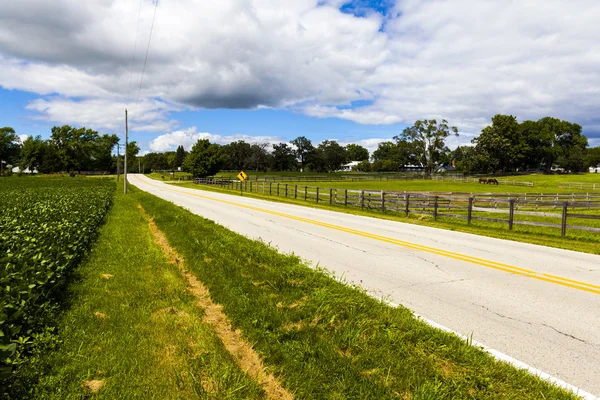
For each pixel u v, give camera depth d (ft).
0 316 11.03
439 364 12.00
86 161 433.48
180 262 26.35
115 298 17.89
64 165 404.98
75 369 11.49
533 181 246.27
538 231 46.06
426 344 13.12
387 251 30.68
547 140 342.23
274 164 507.30
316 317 15.44
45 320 14.60
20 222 32.63
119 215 52.60
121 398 10.19
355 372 11.34
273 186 154.71
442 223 50.78
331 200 82.53
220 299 17.90
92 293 18.57
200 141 272.31
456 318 16.33
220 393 10.45
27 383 10.64
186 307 16.99
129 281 20.70
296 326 14.78
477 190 174.40
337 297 17.29
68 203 55.62
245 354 13.12
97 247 29.45
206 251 27.55
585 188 192.54
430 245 33.60
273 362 12.21
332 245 33.14
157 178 319.68
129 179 292.40
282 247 32.09
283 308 16.44
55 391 10.43
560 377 11.64
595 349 13.53
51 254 20.15
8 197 73.56
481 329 15.20
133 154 547.90
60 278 19.43
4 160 425.28
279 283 19.81
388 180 271.08
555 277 22.97
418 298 18.90
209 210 64.85
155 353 12.55
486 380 10.98
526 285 21.24
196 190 144.66
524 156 327.88
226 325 15.55
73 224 30.91
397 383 10.84
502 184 232.32
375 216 58.59
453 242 35.40
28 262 17.38
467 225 49.88
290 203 83.82
